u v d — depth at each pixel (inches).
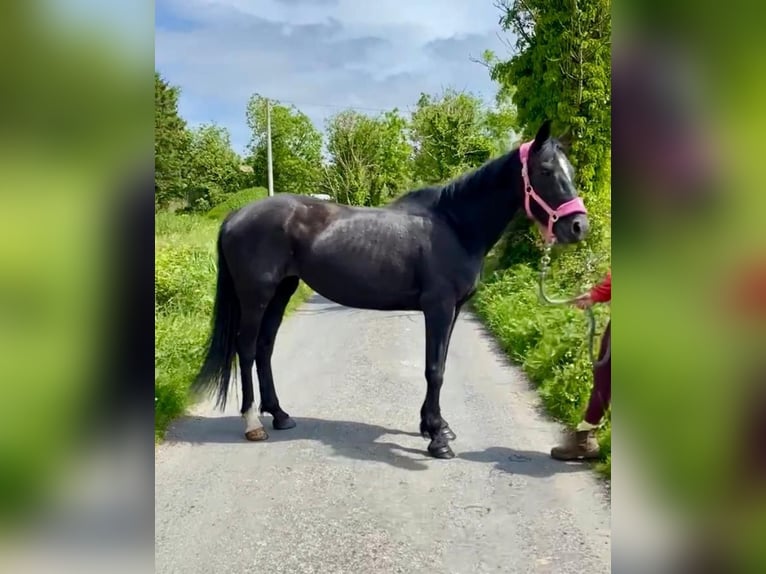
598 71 367.9
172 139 776.3
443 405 195.0
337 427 177.9
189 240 454.0
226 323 170.2
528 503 132.0
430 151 624.7
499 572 107.7
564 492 136.9
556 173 145.6
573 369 191.9
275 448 162.1
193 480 143.8
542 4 393.4
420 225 159.0
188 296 296.8
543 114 402.0
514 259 358.0
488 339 284.4
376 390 211.9
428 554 113.7
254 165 958.4
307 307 387.5
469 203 158.1
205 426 179.2
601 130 372.8
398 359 253.0
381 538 119.1
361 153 829.8
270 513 128.8
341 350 268.8
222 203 796.0
